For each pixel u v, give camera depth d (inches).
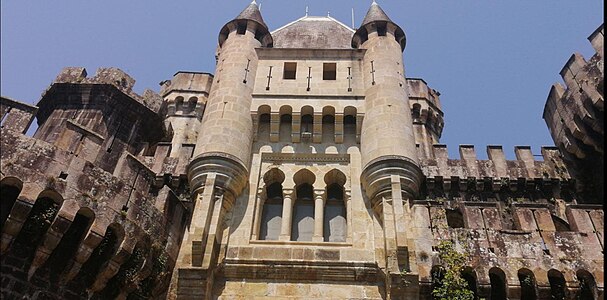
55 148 686.5
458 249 765.3
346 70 1083.9
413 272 727.7
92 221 678.5
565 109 1063.0
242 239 823.7
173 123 1533.0
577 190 1026.1
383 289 758.5
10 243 614.2
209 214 812.0
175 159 1048.2
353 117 1019.9
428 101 1585.9
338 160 949.8
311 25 1461.6
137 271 714.8
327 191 929.5
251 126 978.7
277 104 1007.0
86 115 937.5
